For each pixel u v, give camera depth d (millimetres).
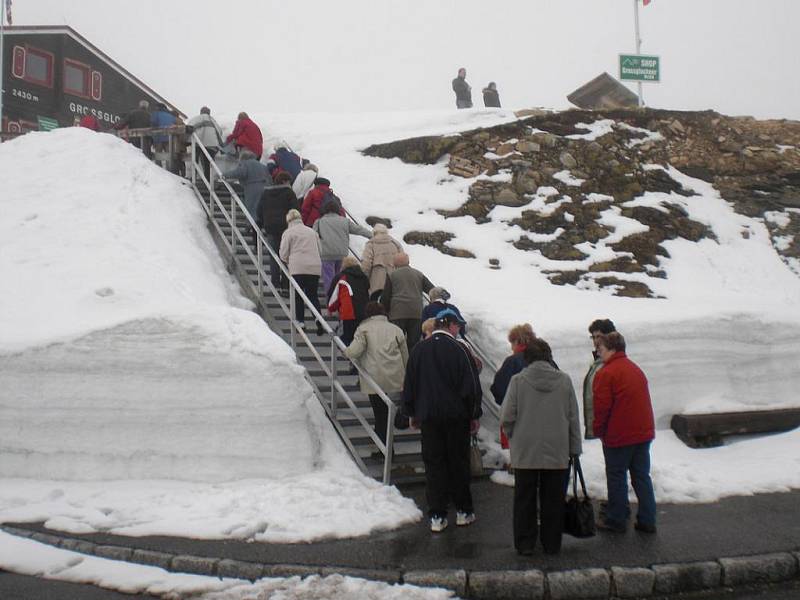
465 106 20844
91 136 12875
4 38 25953
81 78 28281
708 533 5938
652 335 9250
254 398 7121
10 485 6984
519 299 10516
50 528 5984
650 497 6004
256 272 10875
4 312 8727
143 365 7309
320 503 6355
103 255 9992
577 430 5609
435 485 6098
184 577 5133
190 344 7320
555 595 4969
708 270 12586
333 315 9828
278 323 9578
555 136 14836
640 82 16328
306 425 7309
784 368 9859
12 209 10883
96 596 4879
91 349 7391
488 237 12641
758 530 6008
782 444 8703
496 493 7234
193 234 11352
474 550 5555
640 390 6016
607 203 13695
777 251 13469
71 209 10961
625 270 12133
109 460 7168
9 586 5055
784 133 16094
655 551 5512
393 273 8633
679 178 14805
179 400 7207
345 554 5438
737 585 5242
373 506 6410
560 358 8930
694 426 8711
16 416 7320
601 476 7340
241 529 5852
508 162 14242
